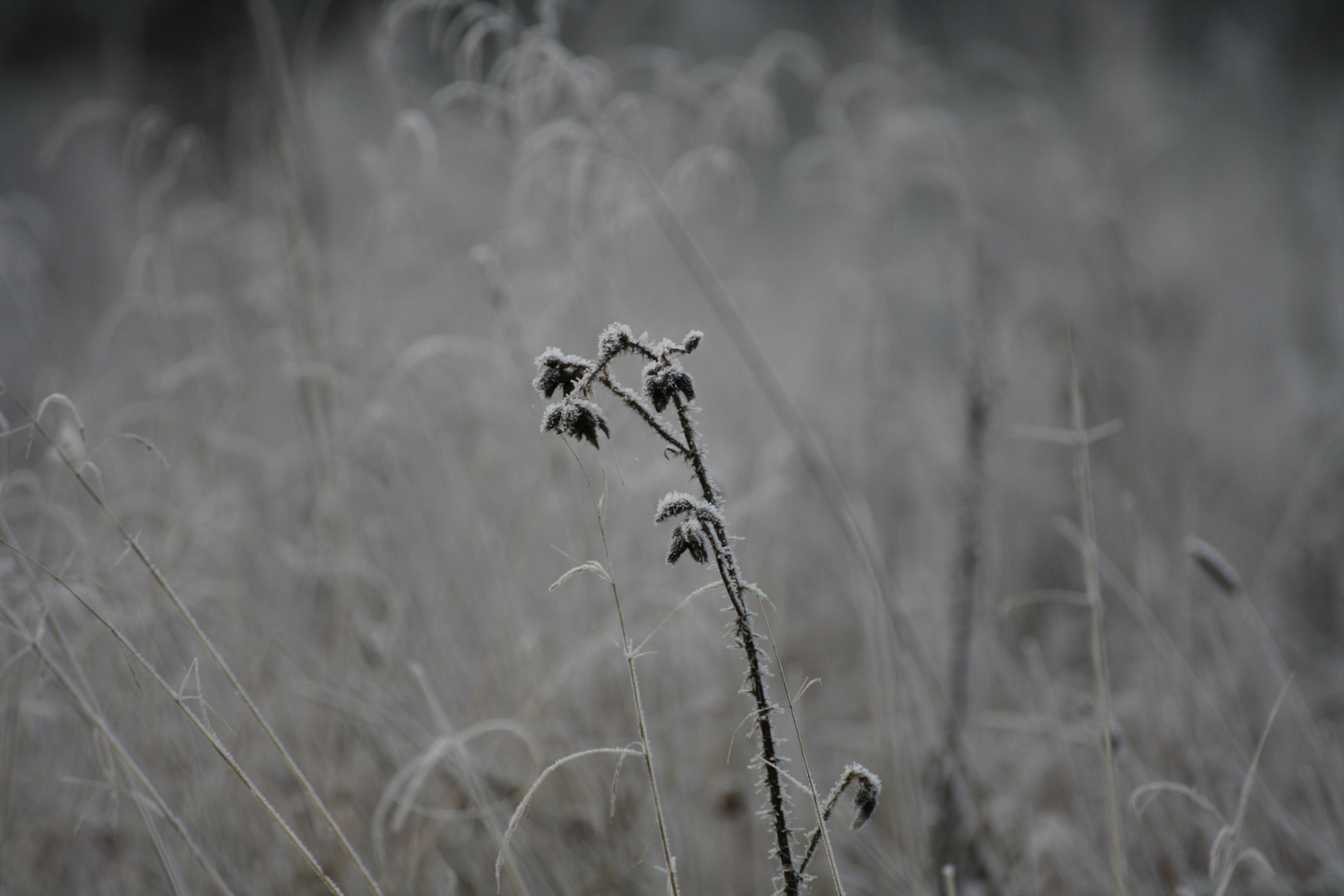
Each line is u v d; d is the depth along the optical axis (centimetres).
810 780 240
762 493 323
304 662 292
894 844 279
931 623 330
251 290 380
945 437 395
